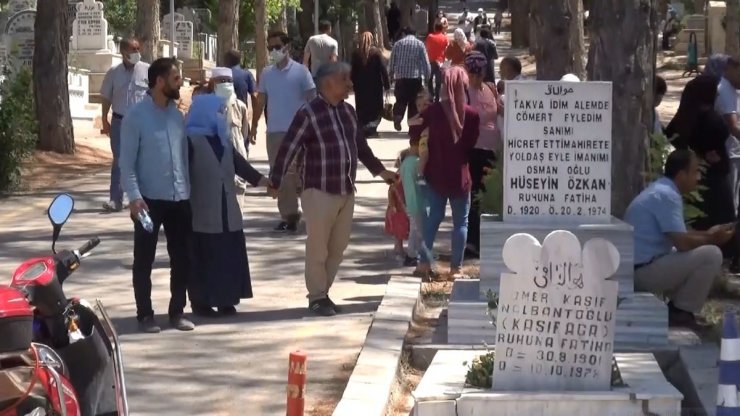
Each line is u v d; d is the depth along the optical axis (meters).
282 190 13.08
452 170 10.27
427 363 8.19
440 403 6.53
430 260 10.27
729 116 11.00
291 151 9.28
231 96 13.36
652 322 8.20
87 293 10.35
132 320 9.37
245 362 8.21
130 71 14.45
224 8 29.34
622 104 10.13
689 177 8.84
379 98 22.25
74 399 4.80
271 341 8.74
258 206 15.12
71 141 21.09
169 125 8.72
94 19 29.64
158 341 8.74
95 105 26.95
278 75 13.34
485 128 11.28
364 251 12.20
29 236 13.12
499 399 6.50
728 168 10.99
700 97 10.96
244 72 16.39
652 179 10.05
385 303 9.34
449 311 8.27
